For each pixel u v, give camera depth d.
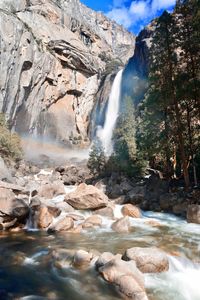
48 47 73.06
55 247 11.98
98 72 84.50
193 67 21.58
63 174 38.66
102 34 139.50
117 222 15.23
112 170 32.72
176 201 19.91
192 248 11.56
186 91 21.02
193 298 8.42
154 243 12.32
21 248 11.91
